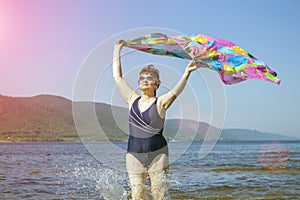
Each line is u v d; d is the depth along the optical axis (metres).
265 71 4.12
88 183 9.12
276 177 10.89
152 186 3.86
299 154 29.72
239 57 4.11
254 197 7.17
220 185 8.88
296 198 7.05
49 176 11.02
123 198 4.71
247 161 19.00
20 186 8.78
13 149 42.12
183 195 7.31
